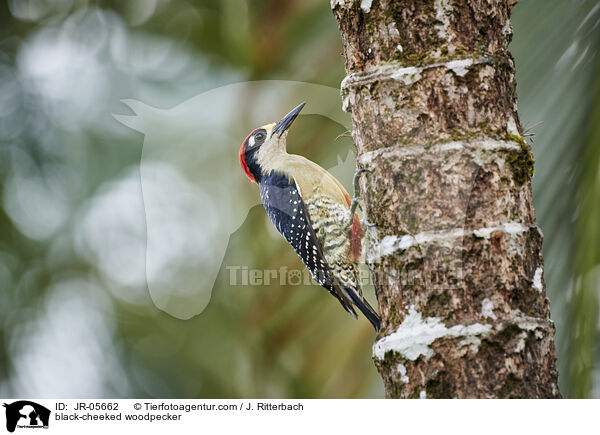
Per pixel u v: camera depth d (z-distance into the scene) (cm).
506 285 474
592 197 544
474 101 486
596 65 554
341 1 520
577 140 547
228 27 764
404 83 488
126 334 1345
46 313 1423
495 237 475
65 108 1324
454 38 489
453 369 468
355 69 514
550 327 490
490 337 466
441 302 476
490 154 479
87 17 1419
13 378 1400
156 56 1349
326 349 658
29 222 1405
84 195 1225
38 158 1376
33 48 1430
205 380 1084
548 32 572
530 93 563
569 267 543
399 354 482
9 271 1411
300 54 650
